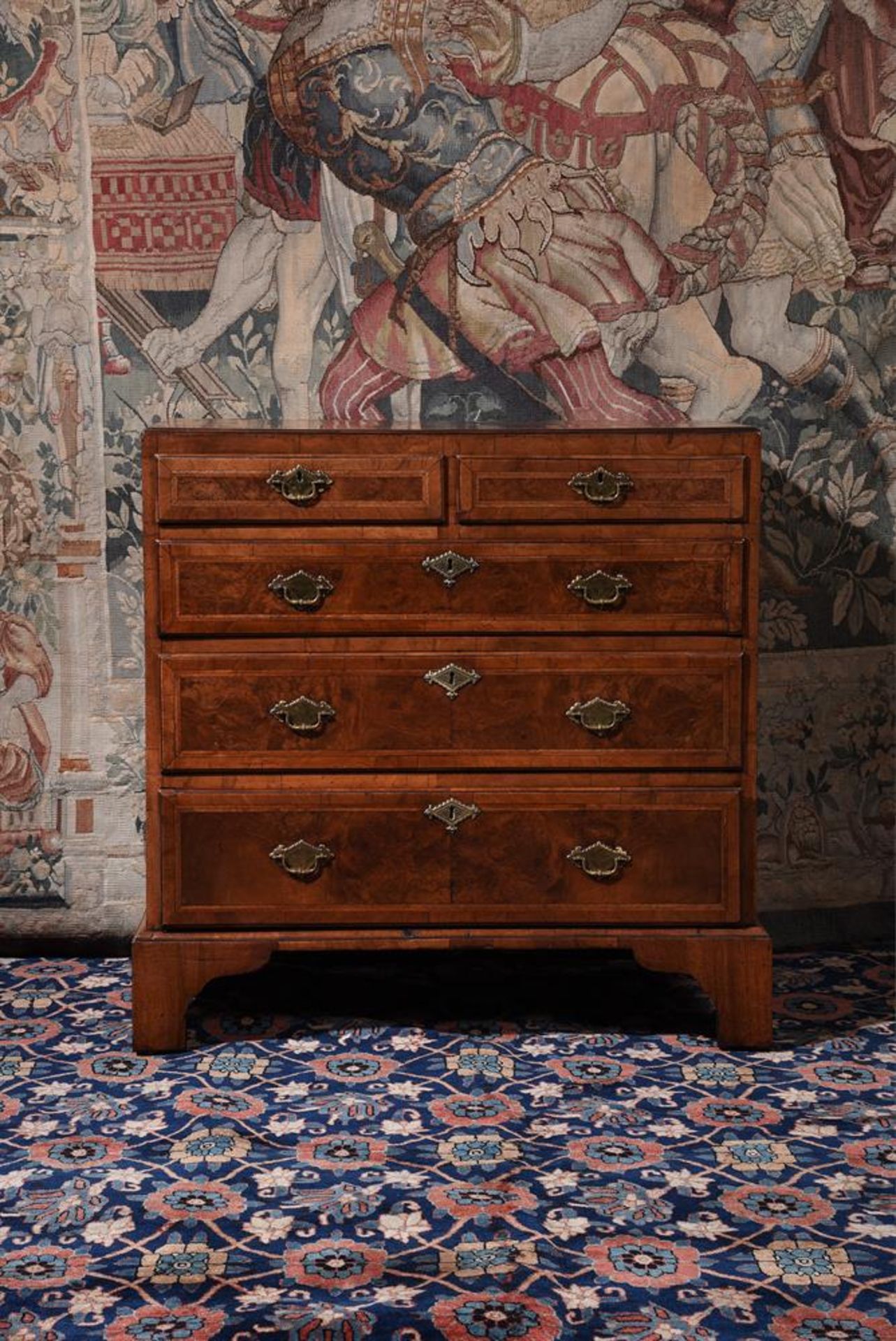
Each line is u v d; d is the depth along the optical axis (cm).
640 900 373
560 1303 258
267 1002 411
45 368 436
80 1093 347
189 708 367
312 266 438
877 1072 361
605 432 365
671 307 445
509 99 436
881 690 464
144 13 427
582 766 370
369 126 434
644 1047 378
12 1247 277
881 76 442
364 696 368
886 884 469
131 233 433
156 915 371
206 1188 299
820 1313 256
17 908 449
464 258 441
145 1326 251
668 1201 295
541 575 367
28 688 445
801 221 445
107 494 441
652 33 436
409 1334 248
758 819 461
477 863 371
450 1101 343
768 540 454
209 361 439
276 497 363
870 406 454
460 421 446
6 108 428
